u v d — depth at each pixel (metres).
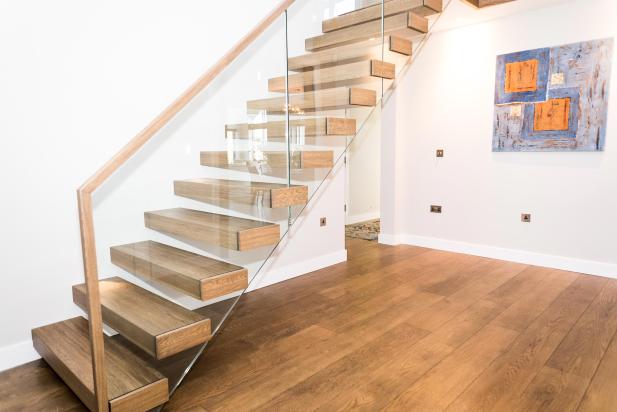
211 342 2.59
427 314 2.97
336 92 2.98
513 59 4.06
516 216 4.25
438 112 4.70
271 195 2.36
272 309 3.11
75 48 2.45
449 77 4.56
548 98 3.89
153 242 2.29
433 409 1.89
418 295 3.36
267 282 3.67
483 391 2.02
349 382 2.12
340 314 3.00
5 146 2.26
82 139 2.53
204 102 2.67
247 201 2.44
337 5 3.42
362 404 1.93
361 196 6.82
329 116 3.00
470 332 2.67
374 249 4.91
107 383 1.84
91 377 1.92
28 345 2.42
